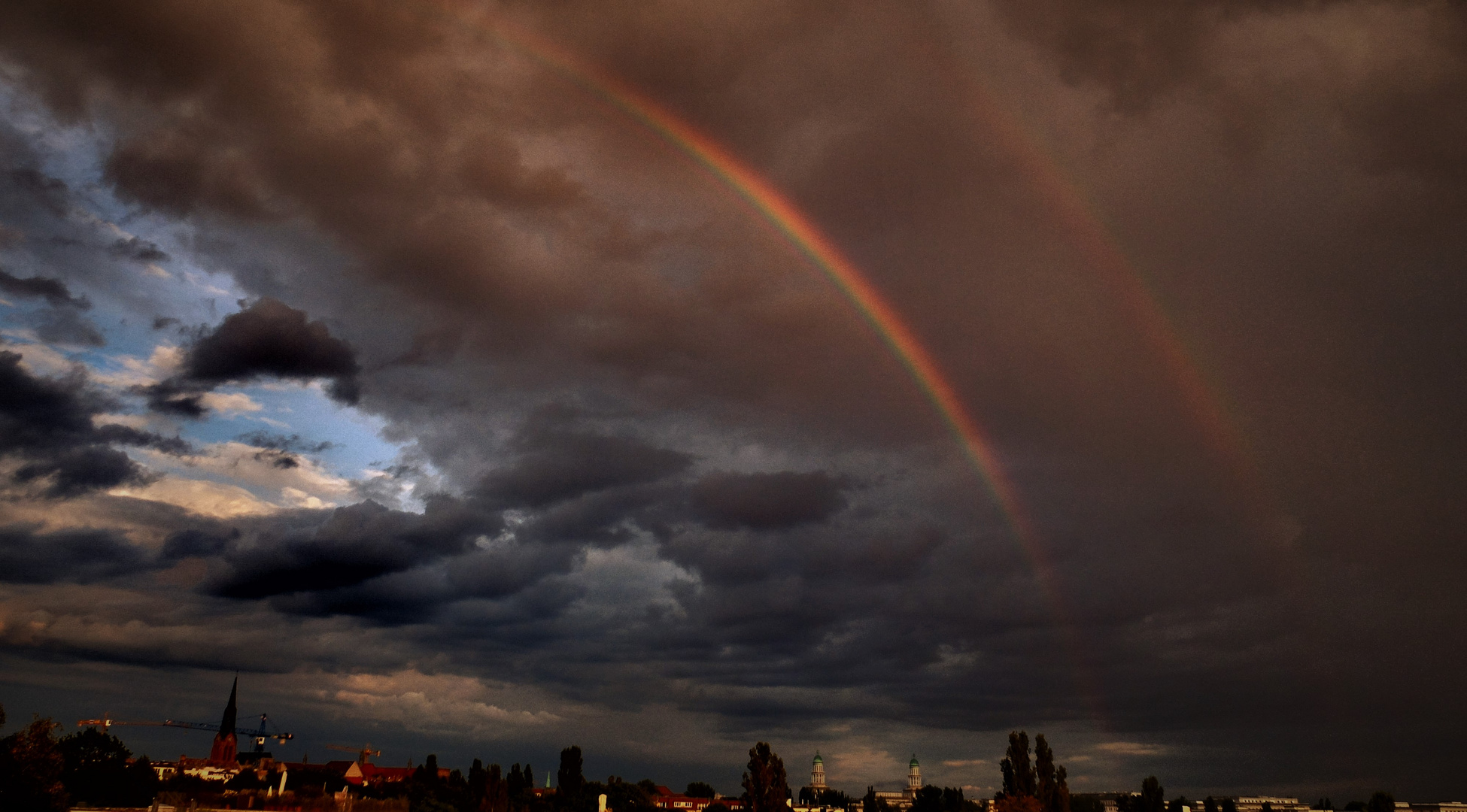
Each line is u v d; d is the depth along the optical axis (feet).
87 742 407.85
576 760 500.33
